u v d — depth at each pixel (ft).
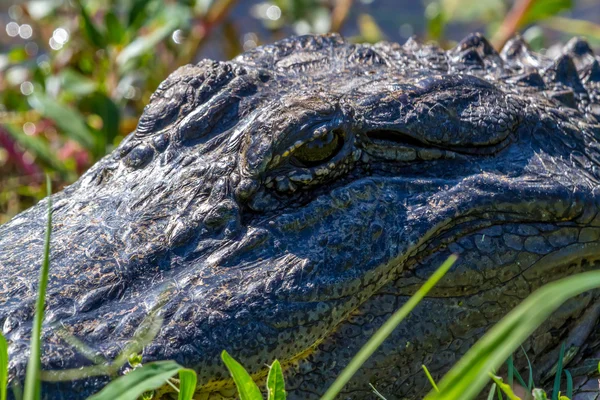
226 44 57.11
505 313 23.61
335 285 21.07
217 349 19.77
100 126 43.14
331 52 27.89
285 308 20.49
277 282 20.65
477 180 23.40
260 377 20.63
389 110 23.56
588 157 26.09
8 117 43.68
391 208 22.40
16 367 18.33
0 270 20.71
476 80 25.72
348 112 22.95
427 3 74.49
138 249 21.04
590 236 24.57
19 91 47.83
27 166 41.32
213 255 21.02
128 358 18.95
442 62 28.84
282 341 20.48
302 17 56.24
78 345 18.89
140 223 21.67
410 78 25.32
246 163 21.97
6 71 47.47
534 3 47.44
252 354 20.15
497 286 23.32
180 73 25.66
